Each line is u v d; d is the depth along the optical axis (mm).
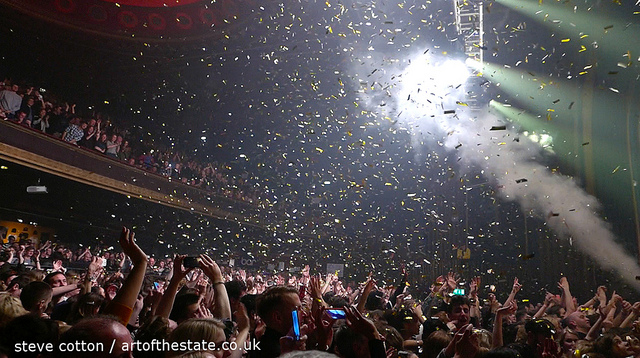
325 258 18641
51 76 19750
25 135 13617
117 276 6941
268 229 20516
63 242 19500
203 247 19984
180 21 20281
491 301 7055
